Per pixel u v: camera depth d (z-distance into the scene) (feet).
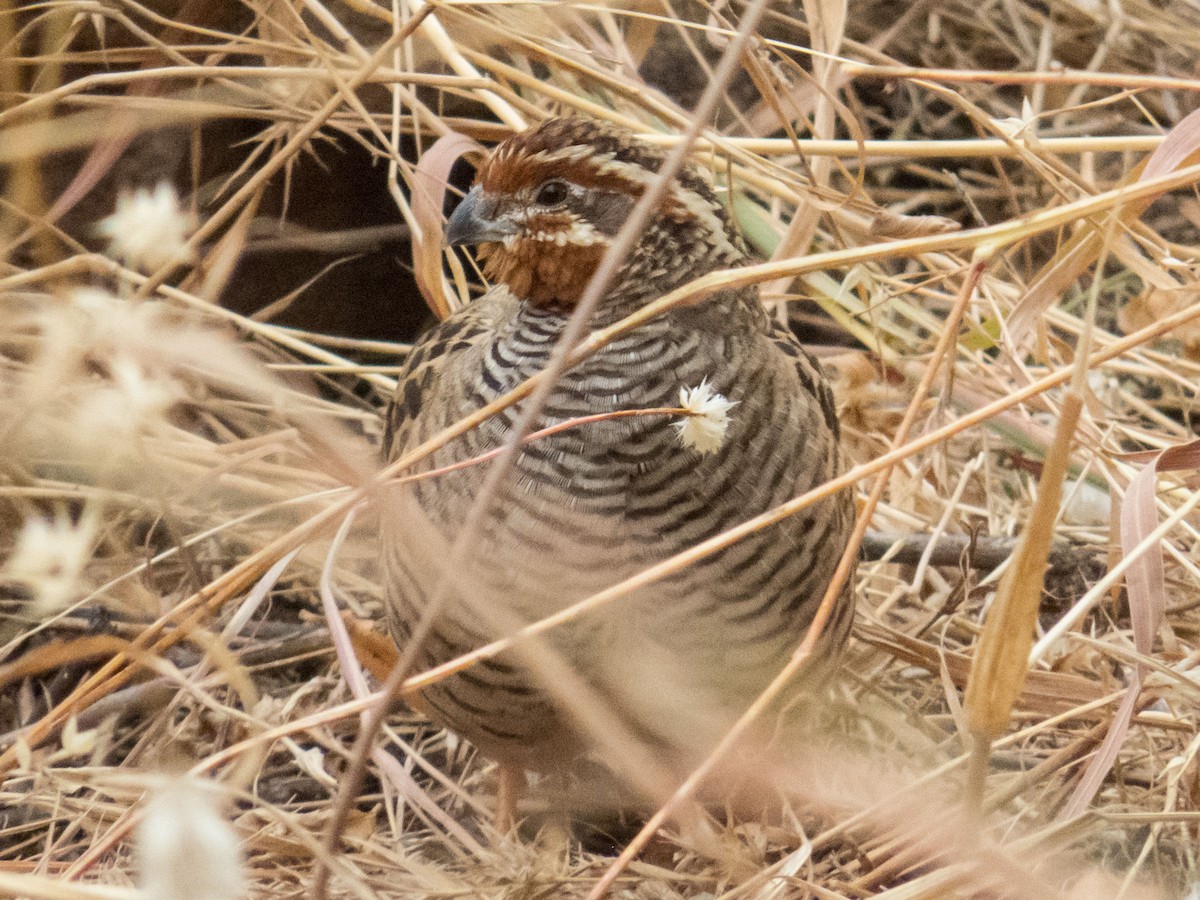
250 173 10.55
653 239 10.12
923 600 10.44
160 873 9.39
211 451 10.30
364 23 10.54
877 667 10.33
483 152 10.35
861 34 10.82
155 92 10.36
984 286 10.38
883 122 10.81
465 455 10.11
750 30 9.88
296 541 10.05
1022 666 9.93
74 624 10.30
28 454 10.12
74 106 10.45
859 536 10.01
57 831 10.22
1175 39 10.82
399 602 10.13
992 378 10.48
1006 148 10.29
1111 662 10.34
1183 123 10.15
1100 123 10.82
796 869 10.05
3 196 10.37
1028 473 10.48
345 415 10.41
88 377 10.18
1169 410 10.64
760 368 10.12
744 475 10.09
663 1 10.45
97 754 10.25
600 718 9.92
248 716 10.07
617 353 10.10
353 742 10.30
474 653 9.97
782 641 10.12
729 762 10.05
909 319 10.66
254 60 10.52
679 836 10.19
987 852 9.96
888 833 10.14
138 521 10.35
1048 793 10.20
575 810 10.25
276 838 10.13
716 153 10.34
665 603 10.09
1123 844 10.17
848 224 10.35
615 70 10.48
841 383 10.46
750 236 10.45
